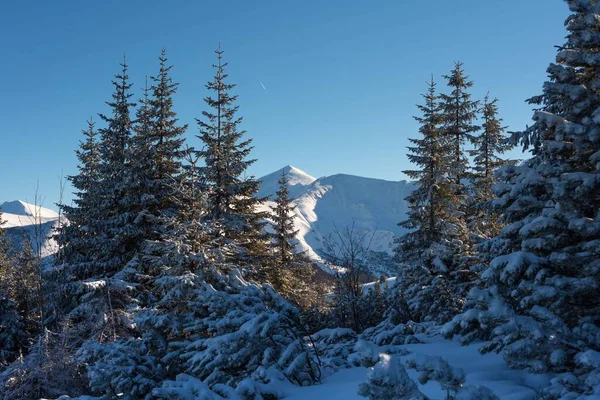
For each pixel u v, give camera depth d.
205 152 23.92
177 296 10.52
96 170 26.42
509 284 7.18
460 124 26.84
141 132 23.23
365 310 18.52
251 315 8.30
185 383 6.14
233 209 25.55
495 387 6.21
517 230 7.99
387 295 18.06
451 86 27.48
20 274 17.94
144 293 19.50
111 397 7.30
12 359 18.00
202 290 9.11
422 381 3.93
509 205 8.30
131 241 21.53
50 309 17.06
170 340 9.55
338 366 9.04
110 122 23.42
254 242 25.72
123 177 21.59
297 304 25.31
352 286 18.34
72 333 15.57
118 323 16.53
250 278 21.98
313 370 7.98
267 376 6.93
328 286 28.27
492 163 26.30
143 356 8.20
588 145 7.49
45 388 12.05
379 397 3.55
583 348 5.93
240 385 6.33
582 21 8.12
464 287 14.70
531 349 6.00
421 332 13.00
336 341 11.55
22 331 18.31
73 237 20.80
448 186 21.75
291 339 8.73
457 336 11.43
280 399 6.61
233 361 7.57
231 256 17.36
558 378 5.67
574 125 7.43
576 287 6.69
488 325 6.22
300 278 30.17
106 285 17.58
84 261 20.77
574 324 7.05
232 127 25.00
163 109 23.75
